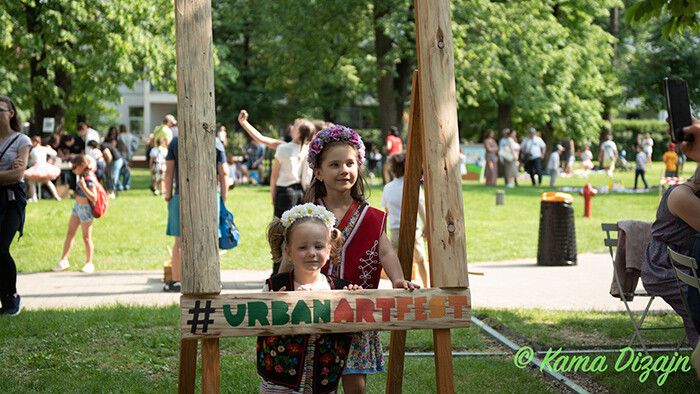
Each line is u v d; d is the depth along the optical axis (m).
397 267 3.48
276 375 3.28
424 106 3.08
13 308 6.46
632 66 32.28
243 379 4.66
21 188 6.42
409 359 5.17
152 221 13.89
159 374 4.88
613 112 38.50
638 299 7.76
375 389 4.51
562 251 10.17
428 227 3.11
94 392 4.42
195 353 3.37
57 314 6.46
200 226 2.79
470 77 24.88
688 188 4.38
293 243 3.24
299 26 26.61
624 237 5.20
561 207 10.20
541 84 29.20
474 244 12.09
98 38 20.41
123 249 11.13
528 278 9.17
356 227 3.53
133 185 23.23
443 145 3.07
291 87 36.94
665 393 4.41
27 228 12.82
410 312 3.02
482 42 25.02
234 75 29.14
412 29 25.42
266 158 25.20
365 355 3.51
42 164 14.39
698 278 3.95
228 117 38.28
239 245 11.70
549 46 27.97
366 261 3.52
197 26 2.79
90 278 8.97
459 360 5.14
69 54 19.95
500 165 30.78
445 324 3.04
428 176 3.07
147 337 5.66
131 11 20.00
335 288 3.33
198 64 2.79
